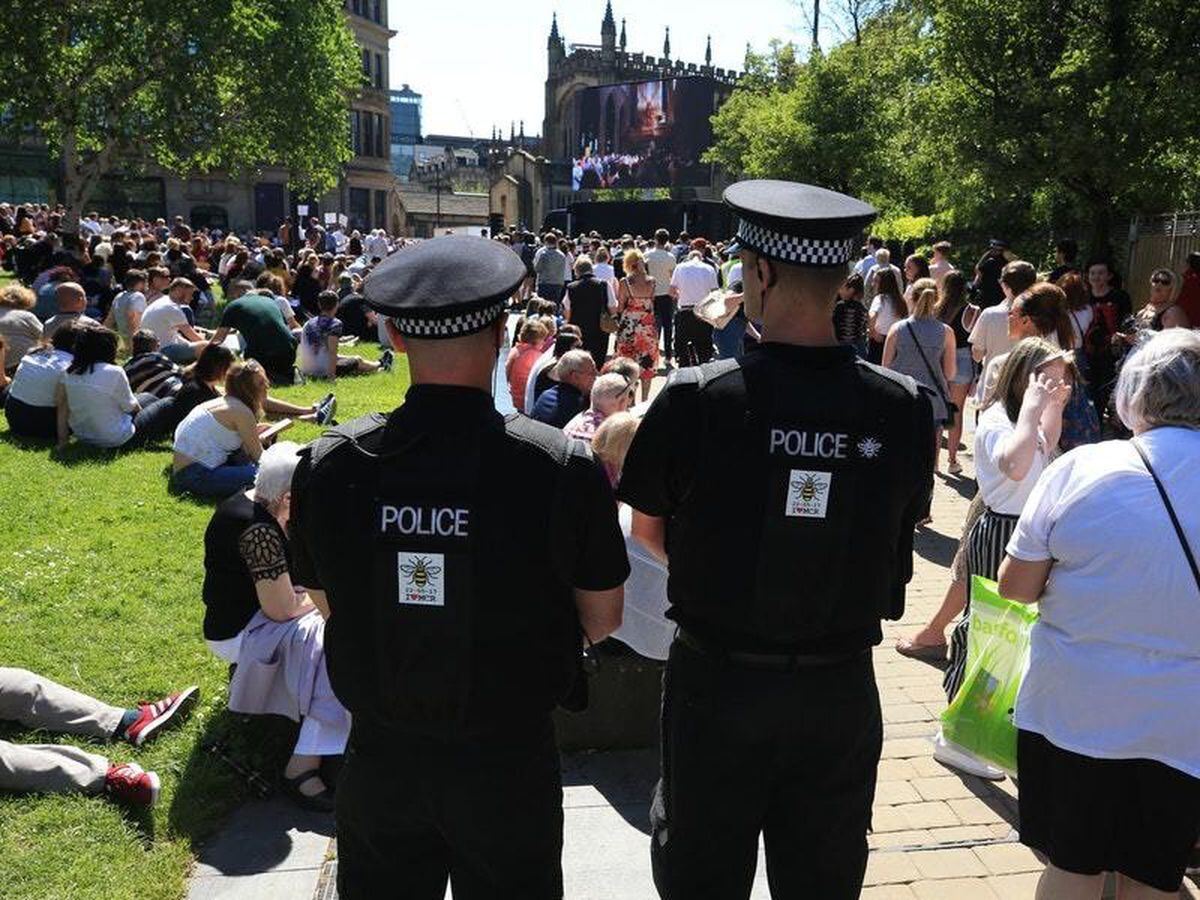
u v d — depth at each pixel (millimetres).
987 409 4312
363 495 1983
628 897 3303
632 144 60656
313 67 29906
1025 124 15469
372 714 2051
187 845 3486
